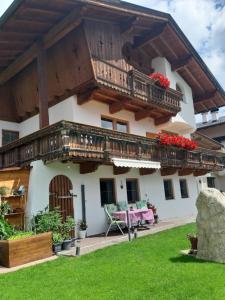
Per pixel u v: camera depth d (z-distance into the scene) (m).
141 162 14.64
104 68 14.27
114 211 14.44
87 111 15.02
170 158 17.41
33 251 8.95
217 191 8.75
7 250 8.39
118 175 15.79
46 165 12.30
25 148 13.09
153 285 6.34
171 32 18.97
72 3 12.74
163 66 20.47
